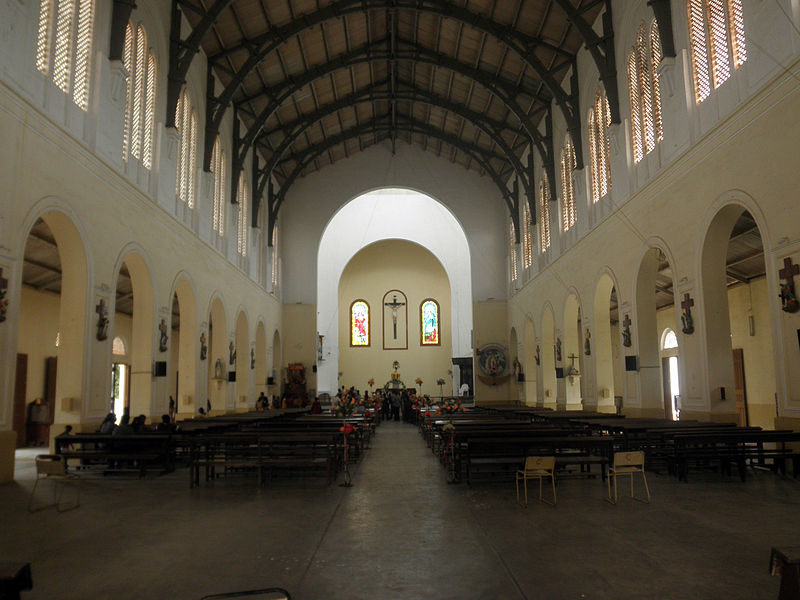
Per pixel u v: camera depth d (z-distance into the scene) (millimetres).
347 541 6945
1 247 9672
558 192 23844
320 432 12188
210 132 20531
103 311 13219
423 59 23641
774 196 10469
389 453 16750
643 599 5012
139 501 9406
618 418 15219
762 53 10734
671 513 8062
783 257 10305
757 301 19969
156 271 16156
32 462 14477
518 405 29250
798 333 10062
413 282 46375
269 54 21969
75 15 12125
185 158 18844
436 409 23828
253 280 27141
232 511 8633
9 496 9672
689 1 13383
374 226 41031
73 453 11625
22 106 10148
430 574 5754
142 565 6070
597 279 19266
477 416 19359
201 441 10945
